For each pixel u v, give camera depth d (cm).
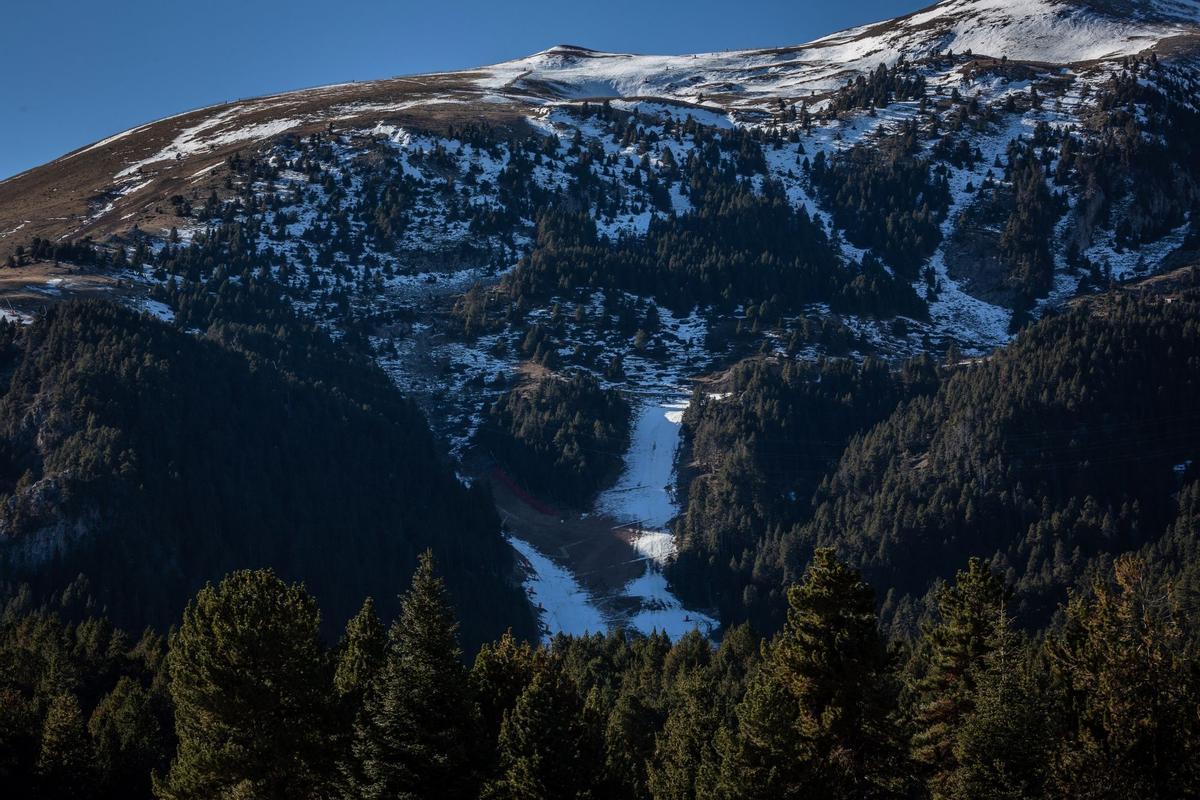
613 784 4756
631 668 9200
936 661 5144
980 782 4534
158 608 10956
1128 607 5306
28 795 5919
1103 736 4634
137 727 6625
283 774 4412
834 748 4428
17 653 7994
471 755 4538
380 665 5038
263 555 12044
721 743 4747
